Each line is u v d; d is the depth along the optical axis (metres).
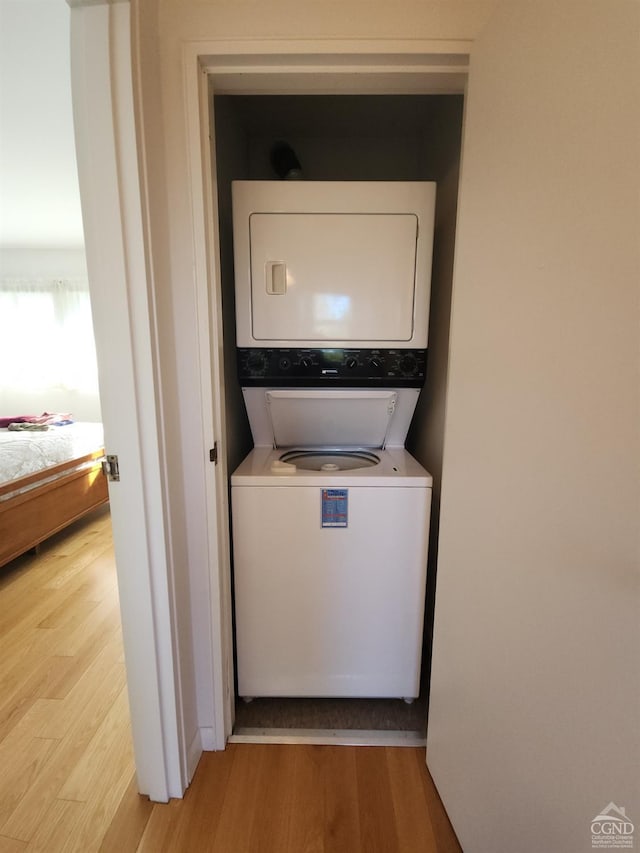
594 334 0.57
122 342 0.93
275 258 1.36
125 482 0.99
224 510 1.25
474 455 0.94
